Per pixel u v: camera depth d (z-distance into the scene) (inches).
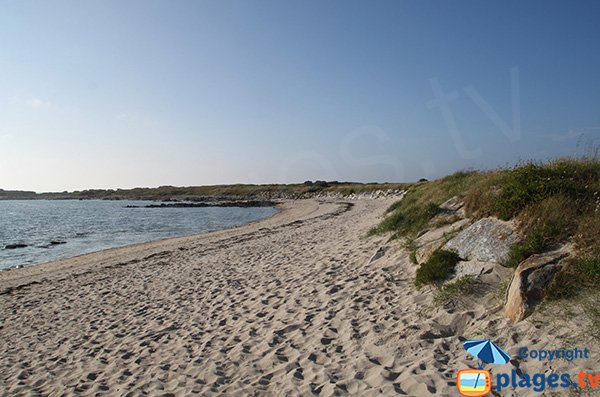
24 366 263.3
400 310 257.4
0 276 644.7
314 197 3139.8
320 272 395.9
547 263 208.5
